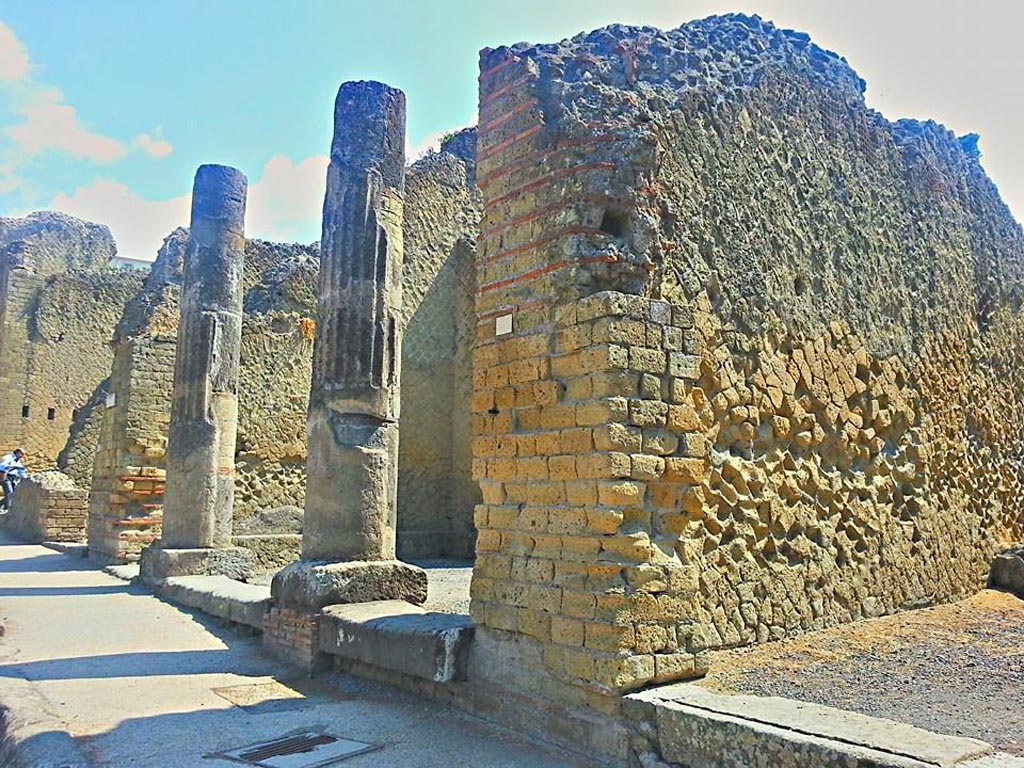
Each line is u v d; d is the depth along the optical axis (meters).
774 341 6.68
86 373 30.08
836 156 8.00
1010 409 10.51
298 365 15.82
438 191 17.83
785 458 6.66
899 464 8.02
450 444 17.14
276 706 5.66
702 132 6.34
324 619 6.58
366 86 8.27
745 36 7.34
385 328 7.88
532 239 5.21
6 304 29.16
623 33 6.12
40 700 5.46
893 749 3.30
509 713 4.95
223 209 12.49
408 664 5.55
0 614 9.01
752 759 3.66
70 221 33.06
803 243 7.25
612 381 4.62
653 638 4.48
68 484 19.30
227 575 11.54
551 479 4.84
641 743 4.16
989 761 3.20
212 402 11.97
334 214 8.03
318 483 7.50
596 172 5.01
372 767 4.38
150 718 5.30
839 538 7.06
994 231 10.93
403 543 15.99
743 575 6.07
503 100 5.58
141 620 8.88
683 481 4.80
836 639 6.41
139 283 31.39
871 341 7.90
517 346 5.18
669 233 5.32
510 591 5.03
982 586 9.06
